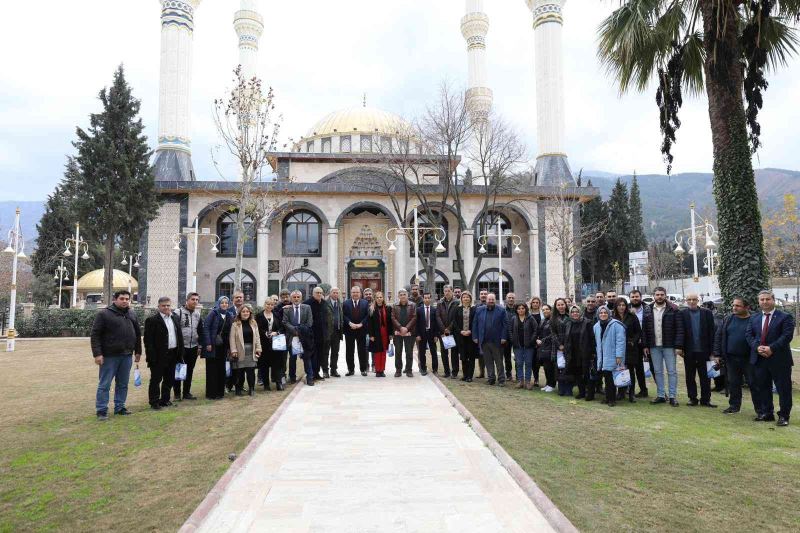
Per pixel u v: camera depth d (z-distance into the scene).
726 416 9.01
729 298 11.96
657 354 10.37
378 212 38.31
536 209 37.06
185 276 34.59
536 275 36.62
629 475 5.69
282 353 11.24
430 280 33.06
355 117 47.47
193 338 10.32
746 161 11.89
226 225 36.81
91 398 10.60
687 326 10.09
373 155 37.00
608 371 9.91
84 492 5.34
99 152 31.36
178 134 38.12
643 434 7.48
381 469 5.98
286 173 38.41
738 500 5.04
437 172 36.75
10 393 11.20
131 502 5.06
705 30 12.10
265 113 21.97
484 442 7.01
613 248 53.88
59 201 49.66
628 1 12.41
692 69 13.68
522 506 4.94
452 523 4.57
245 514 4.79
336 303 13.02
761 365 8.63
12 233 21.06
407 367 12.91
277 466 6.09
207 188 34.44
